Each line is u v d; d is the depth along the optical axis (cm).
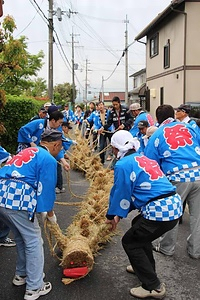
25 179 294
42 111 572
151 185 301
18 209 293
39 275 310
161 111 402
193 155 377
